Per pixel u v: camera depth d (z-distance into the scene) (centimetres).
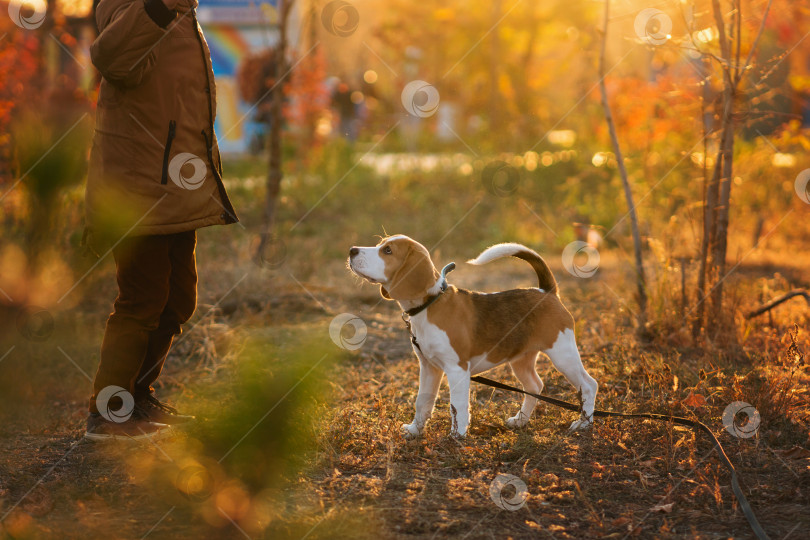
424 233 1130
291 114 1356
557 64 2031
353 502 303
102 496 305
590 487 332
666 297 595
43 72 630
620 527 289
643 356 496
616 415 397
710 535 283
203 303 693
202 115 380
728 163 568
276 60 909
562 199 1234
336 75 1733
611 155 986
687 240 750
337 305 714
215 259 825
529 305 412
